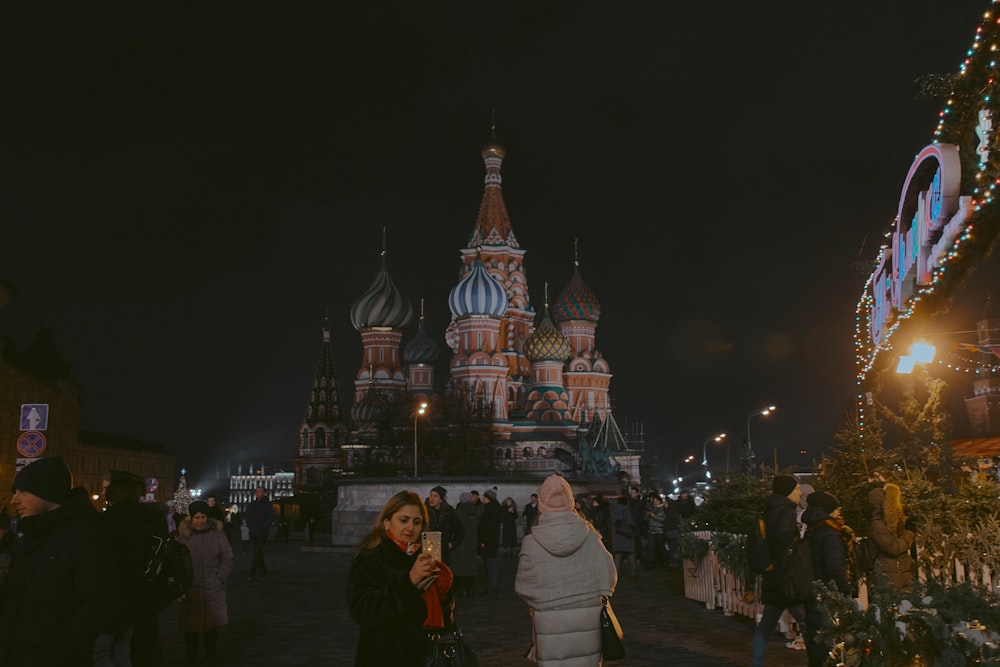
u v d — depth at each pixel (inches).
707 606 612.4
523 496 1423.5
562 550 257.6
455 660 243.1
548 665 255.0
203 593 437.4
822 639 257.6
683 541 645.3
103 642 279.3
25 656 191.6
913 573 417.7
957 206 465.7
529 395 4594.0
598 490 2605.8
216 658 455.2
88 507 207.8
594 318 5354.3
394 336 4874.5
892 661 239.6
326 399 5369.1
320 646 492.1
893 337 641.0
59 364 3380.9
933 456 555.8
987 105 420.2
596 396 5196.9
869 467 523.5
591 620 258.5
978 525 407.2
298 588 813.9
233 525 1882.4
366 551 214.8
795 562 341.7
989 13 392.8
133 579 291.1
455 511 722.2
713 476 677.9
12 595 198.2
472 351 4185.5
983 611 232.7
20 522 203.6
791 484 363.3
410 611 205.0
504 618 600.4
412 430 3304.6
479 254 4758.9
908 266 573.3
